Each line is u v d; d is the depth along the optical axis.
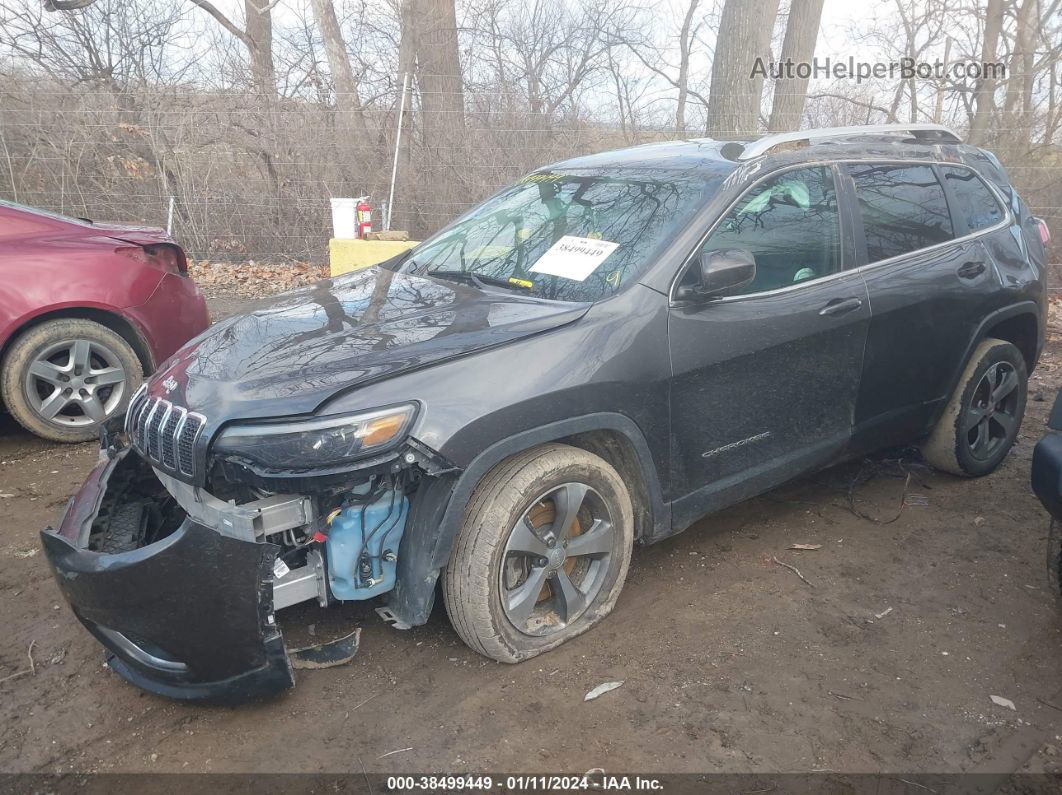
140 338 5.23
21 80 11.95
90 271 4.99
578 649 3.17
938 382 4.25
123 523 3.05
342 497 2.77
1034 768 2.60
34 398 4.96
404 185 11.10
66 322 4.96
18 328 4.85
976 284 4.24
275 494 2.69
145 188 11.45
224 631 2.58
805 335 3.56
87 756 2.65
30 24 12.44
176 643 2.59
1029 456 5.08
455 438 2.69
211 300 9.34
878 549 3.95
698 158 3.76
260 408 2.64
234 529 2.62
